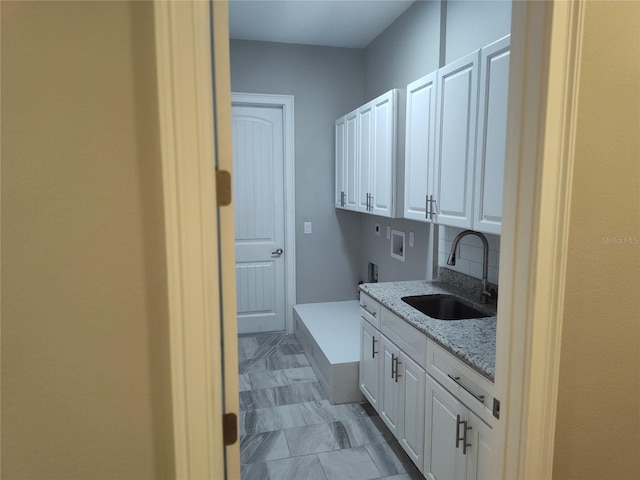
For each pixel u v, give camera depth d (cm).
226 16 85
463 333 184
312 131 409
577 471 116
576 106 99
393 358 229
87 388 82
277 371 348
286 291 426
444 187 224
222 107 86
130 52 77
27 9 72
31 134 74
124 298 81
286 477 221
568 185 101
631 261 112
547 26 96
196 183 81
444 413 180
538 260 101
